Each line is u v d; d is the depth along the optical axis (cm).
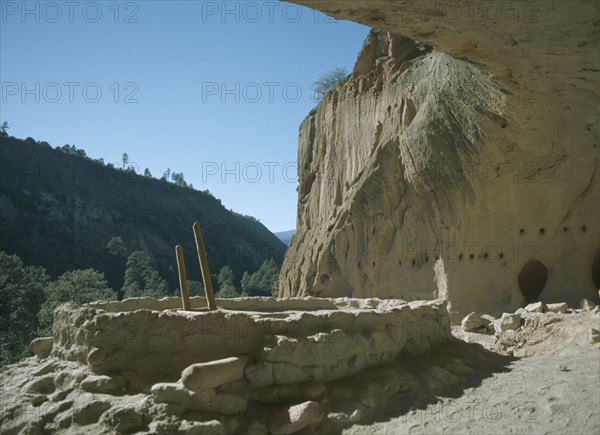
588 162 1275
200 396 495
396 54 2259
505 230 1429
